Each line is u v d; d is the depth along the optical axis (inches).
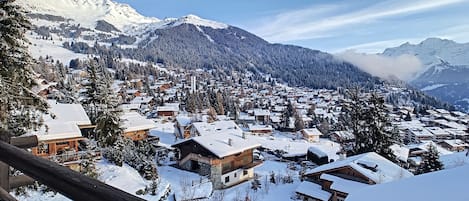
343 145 1151.6
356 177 683.4
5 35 371.9
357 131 1030.4
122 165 706.8
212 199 690.8
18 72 384.5
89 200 41.0
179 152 928.3
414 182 163.2
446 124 2849.4
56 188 47.2
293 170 1041.5
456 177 151.9
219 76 6028.5
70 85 1322.6
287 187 829.2
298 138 2102.6
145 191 609.9
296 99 4128.9
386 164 732.0
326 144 1797.5
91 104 897.5
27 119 410.3
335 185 673.6
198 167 890.1
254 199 726.5
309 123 2608.3
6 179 76.7
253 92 4581.7
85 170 592.4
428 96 5551.2
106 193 39.9
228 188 830.5
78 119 779.4
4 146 64.9
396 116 3176.7
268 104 3511.3
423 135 2297.0
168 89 3828.7
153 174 694.5
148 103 2709.2
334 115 2942.9
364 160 717.3
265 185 830.5
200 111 2628.0
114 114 732.7
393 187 163.5
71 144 674.2
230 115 2657.5
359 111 1018.7
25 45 395.5
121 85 3289.9
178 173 837.8
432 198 136.6
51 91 1510.8
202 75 5718.5
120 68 4515.3
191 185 718.5
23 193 439.5
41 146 617.3
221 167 833.5
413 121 2997.0
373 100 1006.4
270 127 2190.0
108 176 628.7
